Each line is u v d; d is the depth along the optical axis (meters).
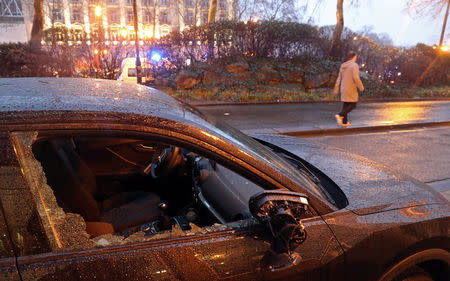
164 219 1.72
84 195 1.62
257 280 1.36
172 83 13.91
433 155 6.89
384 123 9.67
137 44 12.79
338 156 2.58
